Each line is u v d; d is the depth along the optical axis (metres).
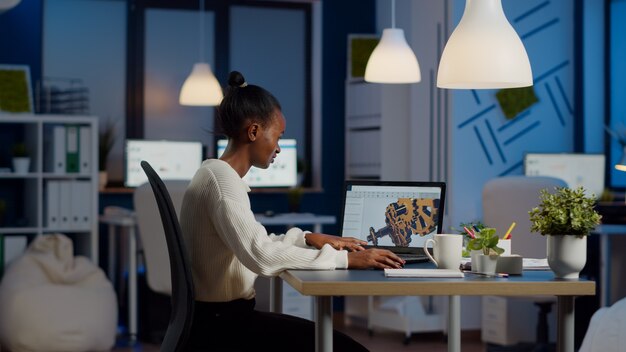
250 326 2.84
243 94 2.85
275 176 7.18
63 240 6.05
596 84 6.63
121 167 7.32
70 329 5.66
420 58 6.67
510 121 6.46
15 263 5.92
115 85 7.31
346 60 7.74
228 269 2.78
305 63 7.80
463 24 3.00
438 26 6.45
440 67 3.06
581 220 2.51
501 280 2.48
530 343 5.58
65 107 7.06
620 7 6.55
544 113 6.55
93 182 6.38
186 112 7.49
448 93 6.35
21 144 6.38
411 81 5.77
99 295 5.85
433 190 3.26
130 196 7.20
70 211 6.33
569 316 2.57
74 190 6.34
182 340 2.57
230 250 2.78
